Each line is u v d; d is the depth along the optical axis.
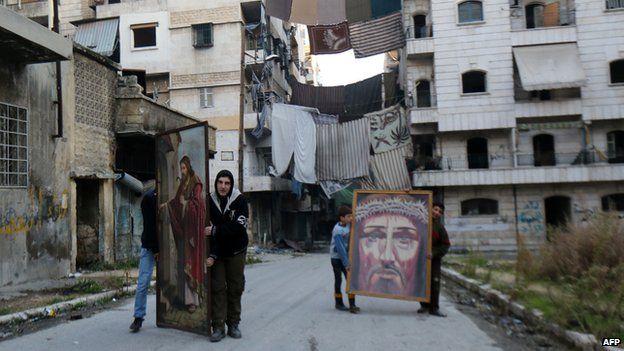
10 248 9.44
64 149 11.42
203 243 5.39
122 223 14.52
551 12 27.19
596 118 25.64
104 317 6.73
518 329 6.40
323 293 9.29
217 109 28.44
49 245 10.64
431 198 7.49
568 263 9.55
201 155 5.37
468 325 6.51
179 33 28.86
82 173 12.12
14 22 8.16
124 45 29.08
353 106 30.62
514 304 7.46
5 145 9.45
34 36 8.66
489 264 14.37
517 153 26.27
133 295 8.90
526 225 26.20
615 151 26.23
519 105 26.14
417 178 26.44
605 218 10.34
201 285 5.44
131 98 14.03
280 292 9.42
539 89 24.95
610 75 26.00
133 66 28.94
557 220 27.75
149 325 6.15
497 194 26.59
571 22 26.45
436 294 7.25
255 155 30.66
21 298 7.93
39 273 10.26
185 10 28.83
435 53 26.91
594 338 5.21
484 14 26.70
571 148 26.45
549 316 6.38
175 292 5.81
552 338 5.85
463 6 27.06
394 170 26.86
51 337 5.55
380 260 7.43
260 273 13.73
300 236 40.19
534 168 25.73
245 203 5.58
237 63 28.39
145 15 28.97
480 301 8.88
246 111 28.66
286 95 36.59
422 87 28.08
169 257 5.88
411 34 27.48
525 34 26.36
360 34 25.64
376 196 7.69
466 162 26.86
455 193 26.89
